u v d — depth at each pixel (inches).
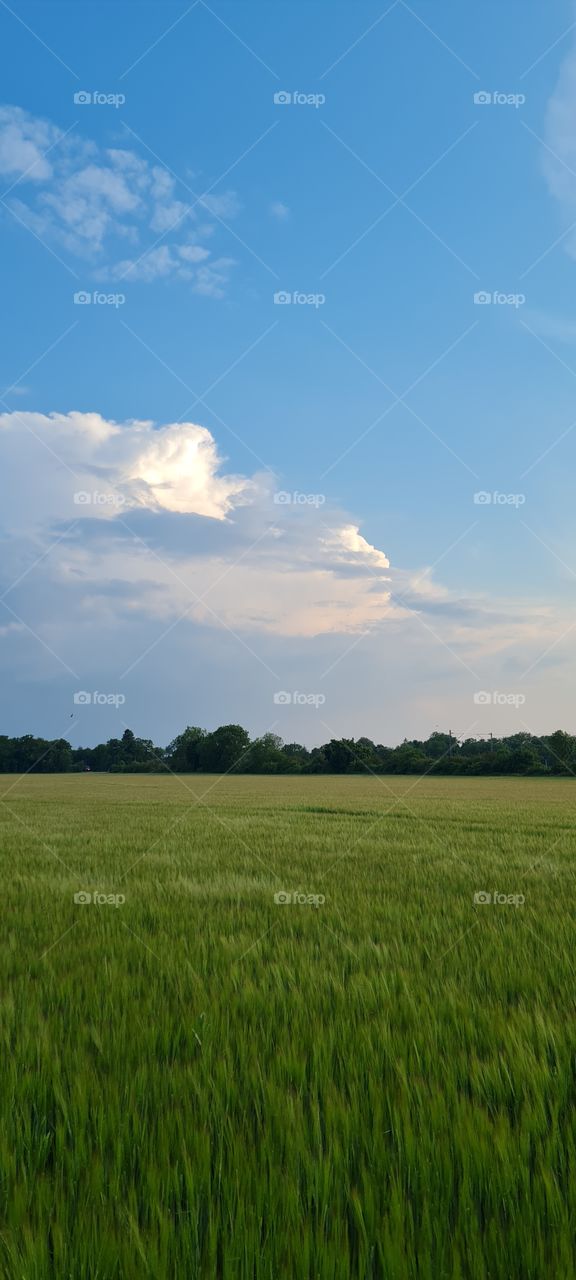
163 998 209.8
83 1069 159.9
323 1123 140.9
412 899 382.6
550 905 361.4
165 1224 107.6
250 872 488.7
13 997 215.0
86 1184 120.3
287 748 4160.9
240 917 333.4
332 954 263.7
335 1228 107.7
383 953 261.9
